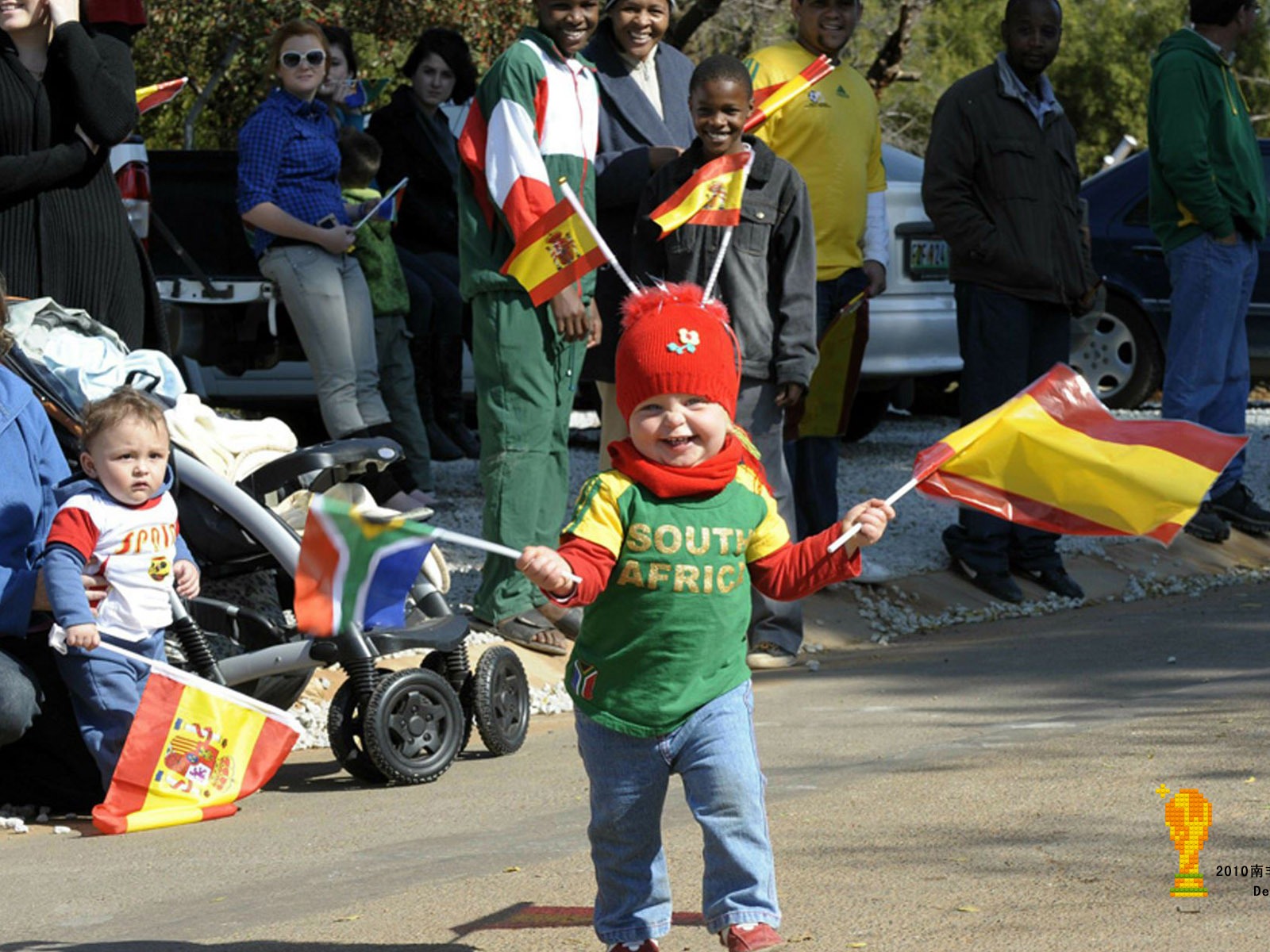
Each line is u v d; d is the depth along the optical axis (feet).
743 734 37.81
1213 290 105.19
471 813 54.24
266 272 91.35
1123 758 54.65
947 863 43.60
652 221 63.36
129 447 56.85
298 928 41.27
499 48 181.37
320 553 35.53
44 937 42.22
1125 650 78.23
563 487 79.61
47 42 69.56
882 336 124.47
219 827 54.85
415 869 46.88
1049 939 37.32
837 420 89.97
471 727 63.77
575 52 76.43
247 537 63.77
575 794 55.98
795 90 76.69
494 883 44.39
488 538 78.33
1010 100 92.94
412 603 64.69
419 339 113.50
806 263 75.82
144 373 63.26
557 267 67.77
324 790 60.13
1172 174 103.55
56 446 60.03
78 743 58.03
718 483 38.04
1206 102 103.81
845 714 66.64
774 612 80.59
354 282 92.68
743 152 67.36
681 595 37.60
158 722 56.13
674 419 37.65
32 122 68.39
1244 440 41.11
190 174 118.01
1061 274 93.40
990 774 53.26
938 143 93.50
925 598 94.48
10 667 55.52
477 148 75.31
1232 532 113.19
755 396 75.72
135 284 73.31
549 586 36.35
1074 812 47.98
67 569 55.67
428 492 103.71
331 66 102.42
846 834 47.03
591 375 81.15
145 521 57.52
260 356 108.17
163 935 41.55
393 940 39.96
